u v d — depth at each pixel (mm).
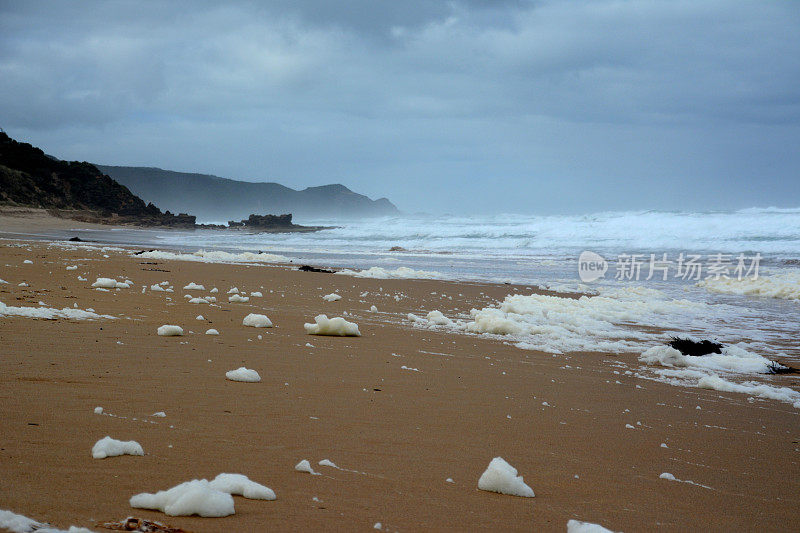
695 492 3877
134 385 5402
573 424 5391
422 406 5570
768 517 3518
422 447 4316
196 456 3686
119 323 8969
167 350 7215
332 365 7188
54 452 3520
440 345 9438
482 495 3463
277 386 5867
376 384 6355
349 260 31406
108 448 3537
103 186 101125
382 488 3426
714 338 12125
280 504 3041
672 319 14578
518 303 13844
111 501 2873
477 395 6234
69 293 12078
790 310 16281
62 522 2564
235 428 4363
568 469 4117
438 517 3061
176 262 23047
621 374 8273
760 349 11203
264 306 12602
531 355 9203
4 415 4180
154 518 2707
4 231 53750
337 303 14109
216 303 12398
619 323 13797
